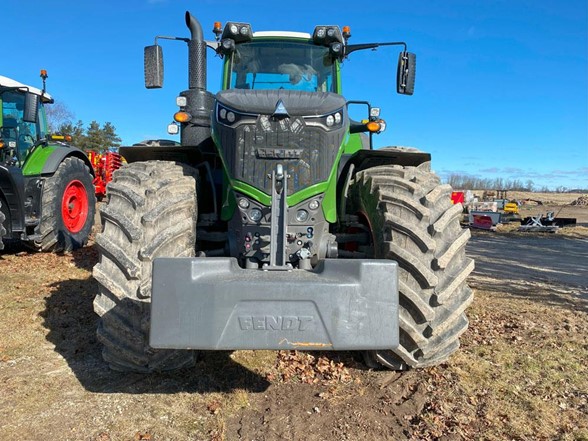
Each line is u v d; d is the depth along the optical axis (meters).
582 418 3.06
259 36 4.62
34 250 7.70
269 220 3.18
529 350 4.14
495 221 15.96
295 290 2.53
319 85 4.65
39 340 4.08
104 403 3.07
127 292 3.13
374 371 3.61
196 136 4.46
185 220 3.29
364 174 3.94
